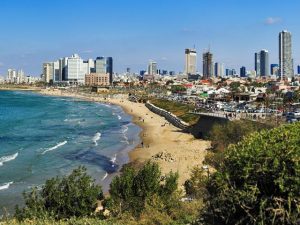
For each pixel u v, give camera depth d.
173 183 27.16
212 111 120.25
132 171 27.28
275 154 11.70
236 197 12.03
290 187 11.28
